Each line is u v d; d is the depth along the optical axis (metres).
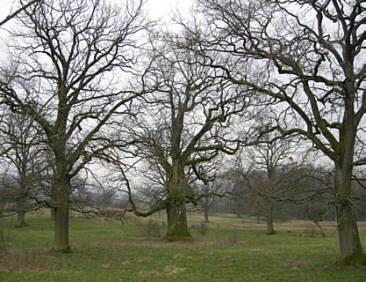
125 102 18.89
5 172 12.48
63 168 16.55
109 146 16.05
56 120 15.48
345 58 13.71
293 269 13.76
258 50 13.87
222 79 16.39
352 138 13.12
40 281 11.08
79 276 12.09
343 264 13.11
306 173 13.70
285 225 50.47
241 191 24.00
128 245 23.27
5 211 14.77
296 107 14.07
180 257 17.55
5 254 15.70
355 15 12.51
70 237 29.98
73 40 18.12
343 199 12.41
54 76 18.12
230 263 15.67
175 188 26.02
